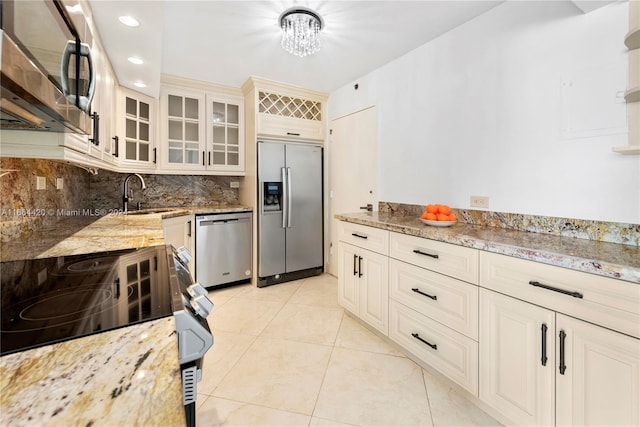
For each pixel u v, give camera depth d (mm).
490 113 1969
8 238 1437
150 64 2104
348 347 2082
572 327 1119
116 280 891
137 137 2766
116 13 1484
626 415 993
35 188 1745
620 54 1417
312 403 1544
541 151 1716
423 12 1981
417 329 1830
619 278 992
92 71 1202
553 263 1166
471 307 1502
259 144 3238
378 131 2914
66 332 560
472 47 2068
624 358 994
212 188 3729
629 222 1396
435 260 1703
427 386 1681
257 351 2023
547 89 1682
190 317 660
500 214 1919
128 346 512
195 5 1871
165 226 2629
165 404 367
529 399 1261
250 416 1453
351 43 2396
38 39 761
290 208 3449
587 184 1535
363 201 3148
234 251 3289
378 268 2141
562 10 1612
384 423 1416
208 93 3311
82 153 1474
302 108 3730
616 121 1435
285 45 2328
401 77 2645
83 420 331
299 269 3592
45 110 839
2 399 361
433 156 2375
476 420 1435
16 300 731
